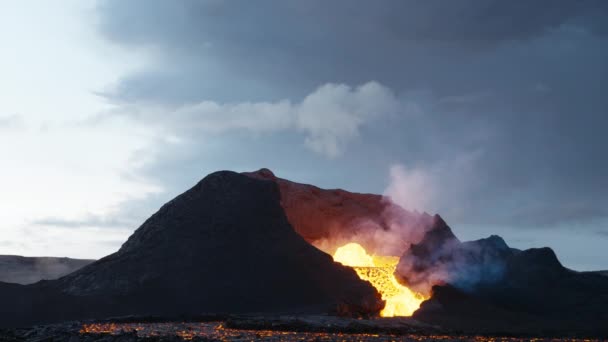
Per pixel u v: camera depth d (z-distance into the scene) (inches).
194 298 4594.0
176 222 5019.7
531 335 3708.2
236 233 4948.3
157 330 3430.1
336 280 4840.1
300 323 3661.4
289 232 5073.8
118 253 5004.9
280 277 4795.8
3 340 2819.9
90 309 4416.8
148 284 4630.9
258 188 5216.5
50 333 3009.4
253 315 4239.7
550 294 4343.0
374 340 3169.3
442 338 3408.0
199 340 2839.6
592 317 4146.2
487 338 3518.7
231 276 4741.6
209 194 5172.2
